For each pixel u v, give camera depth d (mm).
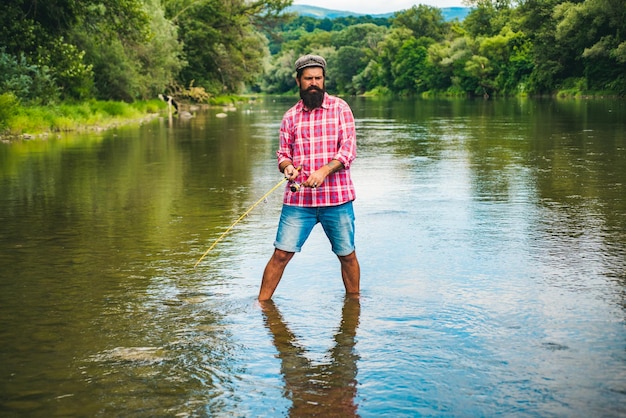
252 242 6746
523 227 7238
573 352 3832
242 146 17922
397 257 6047
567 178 10977
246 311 4645
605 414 3104
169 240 6852
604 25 65188
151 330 4293
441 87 109438
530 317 4426
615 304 4668
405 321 4387
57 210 8547
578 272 5480
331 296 4953
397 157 14711
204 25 58281
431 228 7242
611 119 28219
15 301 4922
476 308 4621
